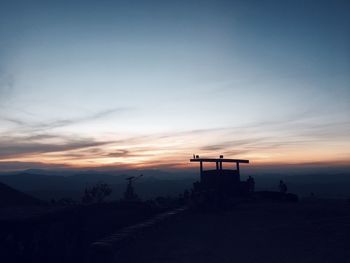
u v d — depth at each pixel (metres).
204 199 18.50
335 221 12.61
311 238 9.87
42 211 8.17
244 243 9.79
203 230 12.23
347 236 9.77
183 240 10.43
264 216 15.05
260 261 7.81
